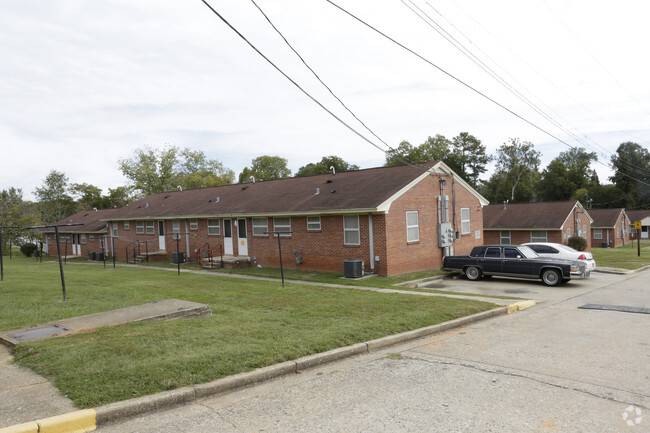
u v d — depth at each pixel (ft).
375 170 82.33
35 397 17.58
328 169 239.91
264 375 21.25
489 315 38.01
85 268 83.10
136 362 21.13
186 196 111.96
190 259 95.14
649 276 71.41
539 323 34.99
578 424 15.94
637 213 221.25
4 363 21.61
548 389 19.49
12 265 86.63
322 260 71.05
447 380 20.89
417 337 30.40
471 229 85.35
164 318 30.94
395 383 20.61
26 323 28.76
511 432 15.33
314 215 71.51
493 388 19.70
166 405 17.90
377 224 64.75
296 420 16.58
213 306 37.32
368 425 16.01
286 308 37.14
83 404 16.92
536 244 71.97
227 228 86.53
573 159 295.28
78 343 23.85
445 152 217.36
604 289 55.98
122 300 38.17
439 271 71.67
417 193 71.26
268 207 79.00
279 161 252.21
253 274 69.82
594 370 22.22
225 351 23.15
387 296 44.65
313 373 22.43
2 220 114.11
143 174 193.88
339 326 30.27
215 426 16.15
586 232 144.77
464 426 15.80
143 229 108.99
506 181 228.43
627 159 243.40
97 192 213.87
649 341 28.32
